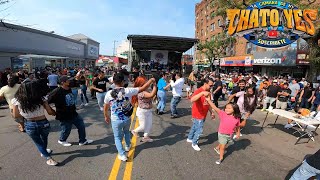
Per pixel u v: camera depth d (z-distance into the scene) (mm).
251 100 7188
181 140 6691
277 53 24156
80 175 4566
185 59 23281
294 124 8469
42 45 28719
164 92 9867
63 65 35344
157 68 22703
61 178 4438
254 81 13297
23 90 4520
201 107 5820
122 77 5047
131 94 5152
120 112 5035
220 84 11055
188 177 4613
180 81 9203
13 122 8430
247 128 8336
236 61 30734
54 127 7656
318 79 18031
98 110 10523
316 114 7781
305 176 3584
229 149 6195
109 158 5348
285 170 5074
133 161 5230
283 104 9664
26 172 4648
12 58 22891
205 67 43250
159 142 6477
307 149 6438
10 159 5227
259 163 5379
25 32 25109
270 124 8977
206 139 6898
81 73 11625
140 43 20047
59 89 5641
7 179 4379
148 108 6328
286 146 6613
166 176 4625
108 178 4480
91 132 7234
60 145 6062
